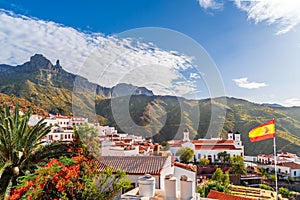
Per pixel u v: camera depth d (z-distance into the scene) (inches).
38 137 296.2
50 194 150.6
